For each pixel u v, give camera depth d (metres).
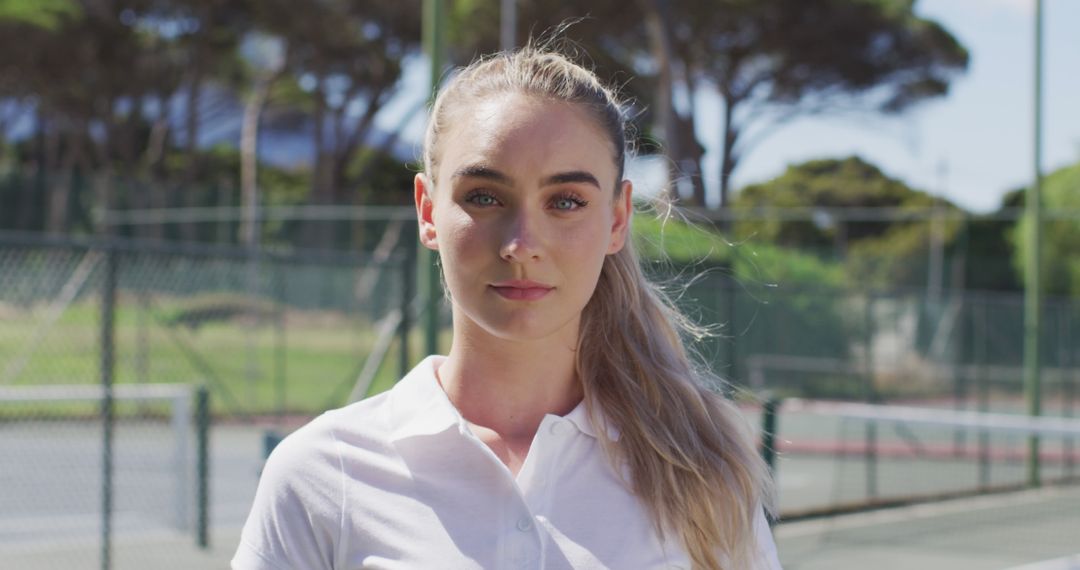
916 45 28.70
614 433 1.63
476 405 1.67
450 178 1.55
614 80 2.00
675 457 1.64
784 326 14.45
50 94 32.47
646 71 24.80
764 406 5.10
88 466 8.73
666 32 21.28
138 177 35.03
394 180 37.31
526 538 1.54
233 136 40.31
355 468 1.59
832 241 34.56
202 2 31.81
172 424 8.43
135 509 7.90
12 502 7.95
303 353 14.86
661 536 1.59
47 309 11.90
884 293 12.47
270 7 31.61
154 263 11.80
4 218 22.36
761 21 26.98
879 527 9.05
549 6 23.11
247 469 10.30
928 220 33.34
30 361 12.29
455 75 1.65
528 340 1.55
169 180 35.75
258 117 33.97
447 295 1.73
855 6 27.67
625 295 1.76
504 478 1.55
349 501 1.57
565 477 1.60
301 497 1.59
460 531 1.54
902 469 12.41
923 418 5.62
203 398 7.33
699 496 1.64
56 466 8.62
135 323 13.48
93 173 34.91
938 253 25.81
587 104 1.57
